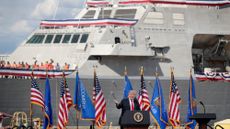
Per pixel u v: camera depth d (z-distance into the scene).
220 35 67.88
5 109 60.28
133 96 36.88
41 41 66.62
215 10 67.94
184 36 66.06
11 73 61.62
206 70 66.56
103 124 56.09
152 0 66.00
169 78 63.47
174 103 57.06
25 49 67.38
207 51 69.88
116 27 63.34
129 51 61.81
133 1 66.19
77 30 64.62
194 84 65.00
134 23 64.06
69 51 63.75
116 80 61.50
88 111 57.06
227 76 66.75
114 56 62.66
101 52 61.41
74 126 60.69
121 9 66.00
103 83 61.25
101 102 55.81
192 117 27.61
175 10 66.25
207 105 65.56
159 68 64.50
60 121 55.41
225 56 69.94
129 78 61.97
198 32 66.62
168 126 63.09
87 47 62.81
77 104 57.19
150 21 64.94
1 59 68.69
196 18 67.00
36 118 58.53
